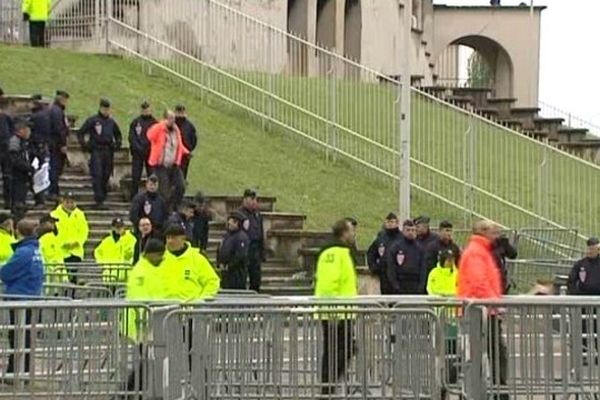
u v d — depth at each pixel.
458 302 61.44
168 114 111.44
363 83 141.75
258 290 103.56
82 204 117.81
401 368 61.34
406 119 116.12
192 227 103.12
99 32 156.50
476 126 136.62
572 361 61.03
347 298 63.31
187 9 159.50
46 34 159.62
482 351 61.09
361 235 124.75
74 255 101.50
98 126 117.31
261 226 103.31
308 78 143.88
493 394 61.16
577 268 90.12
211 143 137.00
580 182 132.38
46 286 79.38
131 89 144.62
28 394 59.88
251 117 144.25
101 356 60.22
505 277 88.06
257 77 146.12
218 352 60.88
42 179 113.56
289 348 61.22
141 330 60.34
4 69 142.62
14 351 59.81
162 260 67.31
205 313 60.69
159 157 111.00
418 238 91.38
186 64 149.25
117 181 122.88
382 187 136.50
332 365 61.34
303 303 61.38
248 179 130.88
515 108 189.50
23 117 117.31
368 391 61.34
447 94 190.50
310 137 141.00
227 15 158.62
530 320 61.09
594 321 60.97
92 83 143.88
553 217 132.12
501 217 133.12
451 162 136.25
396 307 61.56
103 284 85.56
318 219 126.00
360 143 139.62
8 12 161.75
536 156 134.88
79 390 60.06
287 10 194.25
